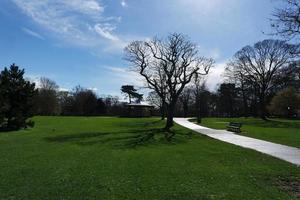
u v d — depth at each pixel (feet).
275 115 294.66
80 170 47.09
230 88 359.46
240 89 303.48
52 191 35.42
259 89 253.03
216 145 79.25
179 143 84.58
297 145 79.20
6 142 86.02
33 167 49.39
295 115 280.92
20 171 46.21
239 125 124.77
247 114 334.44
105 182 39.55
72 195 33.96
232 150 69.26
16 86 125.08
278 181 40.60
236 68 259.60
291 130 136.56
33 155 62.13
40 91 315.37
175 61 157.17
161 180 40.60
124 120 215.31
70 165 51.19
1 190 35.76
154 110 345.92
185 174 44.19
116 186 37.63
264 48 242.99
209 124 178.09
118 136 105.09
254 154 63.10
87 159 57.26
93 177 42.37
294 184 39.29
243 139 95.14
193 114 362.94
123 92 369.50
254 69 247.09
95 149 71.82
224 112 376.48
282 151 67.62
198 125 168.35
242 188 36.73
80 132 121.19
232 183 39.04
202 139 95.55
